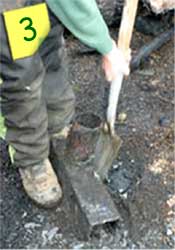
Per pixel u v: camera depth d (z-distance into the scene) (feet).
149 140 5.65
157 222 5.02
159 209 5.11
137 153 5.54
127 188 5.25
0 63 4.30
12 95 4.47
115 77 4.59
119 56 4.36
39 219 5.08
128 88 6.12
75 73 6.25
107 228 4.91
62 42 4.91
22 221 5.07
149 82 6.19
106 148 5.11
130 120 5.82
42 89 4.80
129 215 5.05
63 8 4.03
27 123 4.70
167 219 5.05
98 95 6.01
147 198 5.19
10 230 5.00
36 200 5.12
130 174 5.36
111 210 4.81
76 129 5.21
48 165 5.19
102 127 5.11
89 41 4.17
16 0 4.10
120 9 6.41
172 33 6.53
